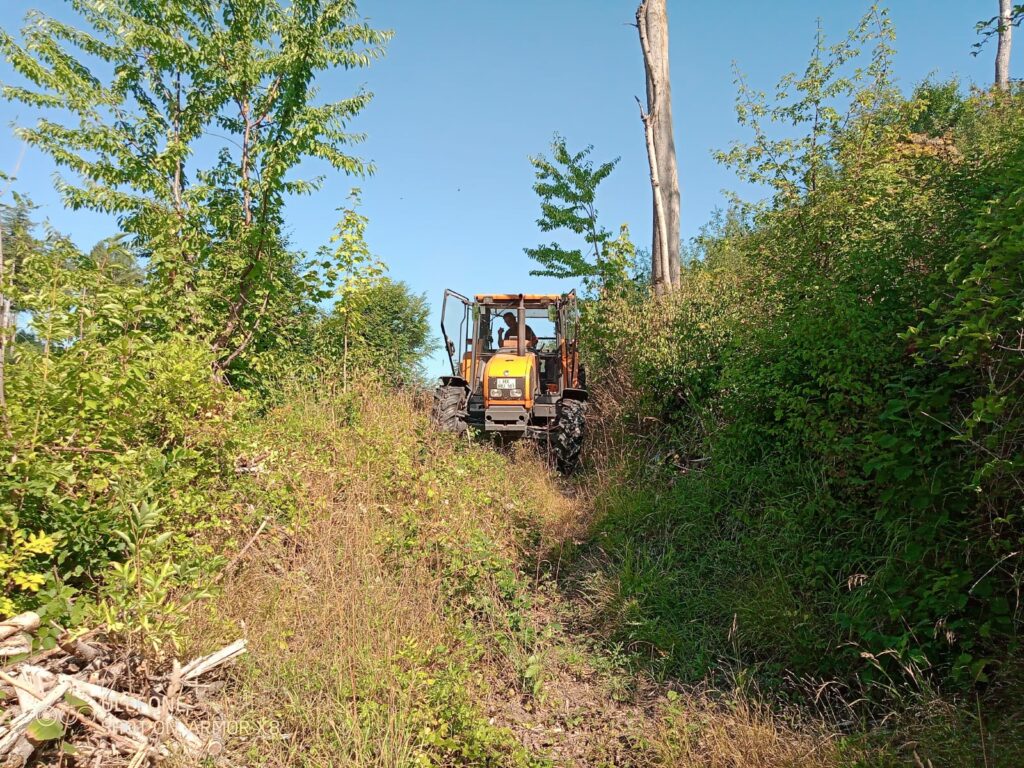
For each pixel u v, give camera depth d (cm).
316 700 318
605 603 483
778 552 457
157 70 851
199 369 472
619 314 930
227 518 440
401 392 928
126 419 377
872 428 400
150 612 299
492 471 734
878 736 297
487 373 926
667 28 1138
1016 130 416
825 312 454
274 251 745
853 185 595
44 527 318
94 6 809
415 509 546
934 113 1038
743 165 764
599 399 980
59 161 758
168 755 258
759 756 300
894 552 373
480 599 459
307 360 865
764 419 546
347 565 441
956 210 419
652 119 1105
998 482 310
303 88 829
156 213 716
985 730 275
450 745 303
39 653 270
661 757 317
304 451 586
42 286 390
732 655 406
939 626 322
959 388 364
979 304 293
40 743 243
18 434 310
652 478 690
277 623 372
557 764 323
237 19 802
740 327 609
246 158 803
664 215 1086
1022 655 301
